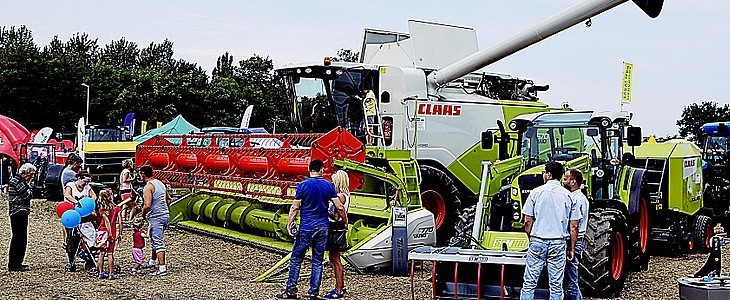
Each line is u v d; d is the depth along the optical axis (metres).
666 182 13.02
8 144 26.73
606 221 9.02
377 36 16.16
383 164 13.77
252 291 9.41
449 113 14.45
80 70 61.91
